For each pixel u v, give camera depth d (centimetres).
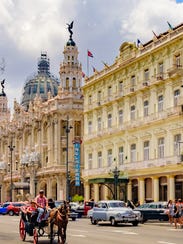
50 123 9962
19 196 11238
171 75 5631
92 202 6138
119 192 6812
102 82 7406
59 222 2312
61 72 10019
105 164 7188
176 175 5522
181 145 5419
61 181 9481
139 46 6425
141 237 2828
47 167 9912
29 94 13712
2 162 12738
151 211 4569
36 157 10400
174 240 2627
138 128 6303
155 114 5944
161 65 5966
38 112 10512
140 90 6297
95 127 7606
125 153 6638
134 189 6419
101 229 3616
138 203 5825
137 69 6444
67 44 10169
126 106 6694
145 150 6197
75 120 9750
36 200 2506
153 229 3675
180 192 5444
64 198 9419
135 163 6328
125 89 6712
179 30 5625
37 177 10425
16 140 12125
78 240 2617
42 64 14525
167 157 5634
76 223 4584
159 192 5866
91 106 7738
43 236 2544
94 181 6500
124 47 6812
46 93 13575
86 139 7844
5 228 3753
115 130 6881
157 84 5944
